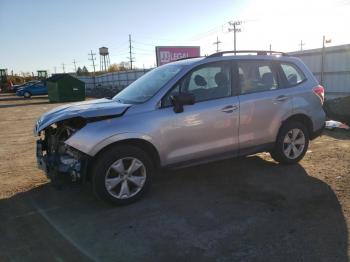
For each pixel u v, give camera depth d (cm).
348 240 360
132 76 3825
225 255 343
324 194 481
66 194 521
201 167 619
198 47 2306
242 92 544
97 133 438
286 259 331
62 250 364
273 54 603
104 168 449
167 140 480
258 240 367
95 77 5319
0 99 3641
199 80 512
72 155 463
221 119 515
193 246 362
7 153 840
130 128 453
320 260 327
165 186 537
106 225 417
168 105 485
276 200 467
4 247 374
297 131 606
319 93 625
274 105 568
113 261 341
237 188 517
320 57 1559
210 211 443
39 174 635
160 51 2203
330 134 864
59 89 3009
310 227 390
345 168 589
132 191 475
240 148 545
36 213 459
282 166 611
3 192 543
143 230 401
